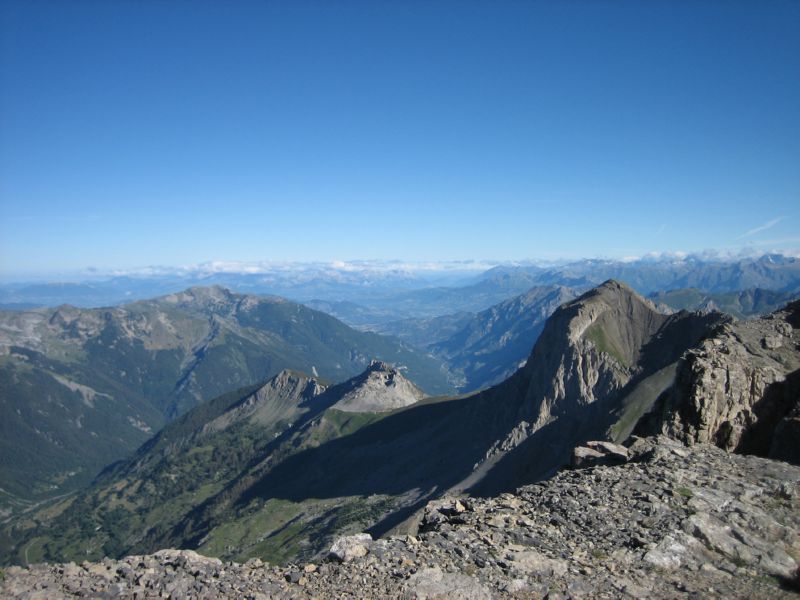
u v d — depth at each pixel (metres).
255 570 18.95
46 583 16.80
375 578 17.75
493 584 17.41
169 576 17.78
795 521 22.34
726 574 18.44
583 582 17.67
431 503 26.66
